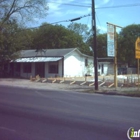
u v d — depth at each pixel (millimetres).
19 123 8305
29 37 38531
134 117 9406
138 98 16719
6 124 8148
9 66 43625
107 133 7109
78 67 41281
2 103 12594
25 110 10695
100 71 51281
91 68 43969
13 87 23969
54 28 56469
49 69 39094
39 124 8180
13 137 6684
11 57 36969
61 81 30156
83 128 7672
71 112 10352
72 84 28312
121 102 13984
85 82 27922
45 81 31359
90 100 14648
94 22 22172
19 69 42656
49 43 56562
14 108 11164
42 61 37469
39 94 17547
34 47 55750
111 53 22984
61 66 37906
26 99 14406
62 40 57312
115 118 9188
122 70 59094
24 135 6871
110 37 22906
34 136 6773
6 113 9992
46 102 13305
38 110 10734
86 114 9930
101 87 24828
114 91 20219
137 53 20547
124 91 19891
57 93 18797
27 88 23203
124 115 9805
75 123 8344
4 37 34875
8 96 15703
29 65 41312
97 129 7555
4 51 35781
